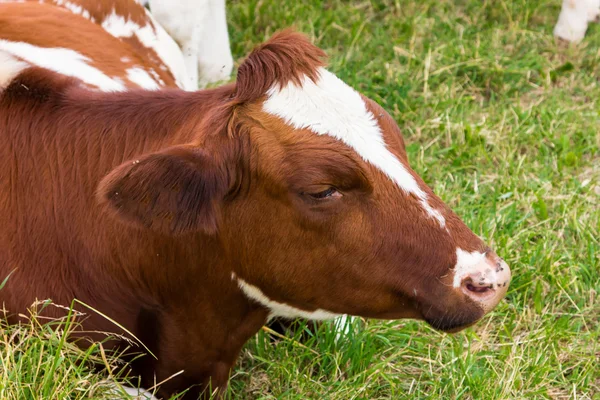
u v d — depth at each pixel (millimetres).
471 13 9508
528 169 7441
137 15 6887
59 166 4703
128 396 4676
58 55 5516
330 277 4453
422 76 8453
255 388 5523
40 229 4703
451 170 7430
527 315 6094
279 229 4371
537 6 9609
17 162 4742
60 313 4730
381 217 4289
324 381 5582
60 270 4707
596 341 5945
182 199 4117
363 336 5660
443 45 8773
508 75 8617
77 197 4676
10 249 4711
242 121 4293
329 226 4305
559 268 6375
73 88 4902
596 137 7758
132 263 4652
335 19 9320
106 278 4699
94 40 5969
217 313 4816
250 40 9156
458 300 4332
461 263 4316
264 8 9391
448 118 7840
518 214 6859
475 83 8656
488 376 5504
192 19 7438
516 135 7758
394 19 9438
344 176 4199
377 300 4492
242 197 4367
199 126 4430
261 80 4297
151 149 4625
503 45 9156
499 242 6461
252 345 5730
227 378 5234
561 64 8875
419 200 4320
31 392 4488
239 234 4449
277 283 4555
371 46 8977
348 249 4344
